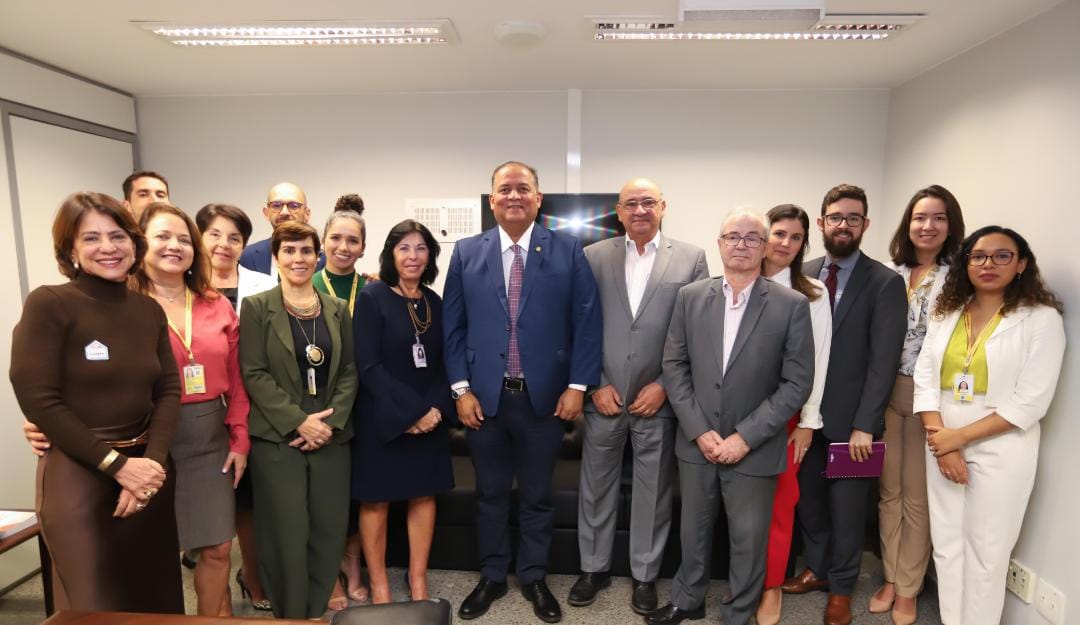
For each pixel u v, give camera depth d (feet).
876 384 6.95
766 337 6.41
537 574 7.61
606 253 7.65
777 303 6.43
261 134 12.71
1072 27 7.05
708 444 6.52
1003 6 7.52
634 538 7.61
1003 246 6.35
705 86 12.06
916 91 11.00
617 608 7.70
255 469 6.48
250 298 6.50
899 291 6.98
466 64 10.48
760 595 6.92
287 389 6.47
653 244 7.50
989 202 8.75
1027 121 7.89
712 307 6.59
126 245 5.01
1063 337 6.33
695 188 12.54
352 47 9.46
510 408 7.13
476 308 7.11
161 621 3.88
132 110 12.46
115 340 5.00
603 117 12.48
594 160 12.59
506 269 7.22
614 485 7.70
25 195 9.52
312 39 8.99
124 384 5.05
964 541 6.84
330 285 7.97
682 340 6.87
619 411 7.27
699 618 7.40
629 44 9.33
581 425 10.05
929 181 10.57
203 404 6.09
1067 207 7.02
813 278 7.54
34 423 4.69
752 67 10.59
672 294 7.23
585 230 12.32
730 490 6.66
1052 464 6.71
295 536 6.51
